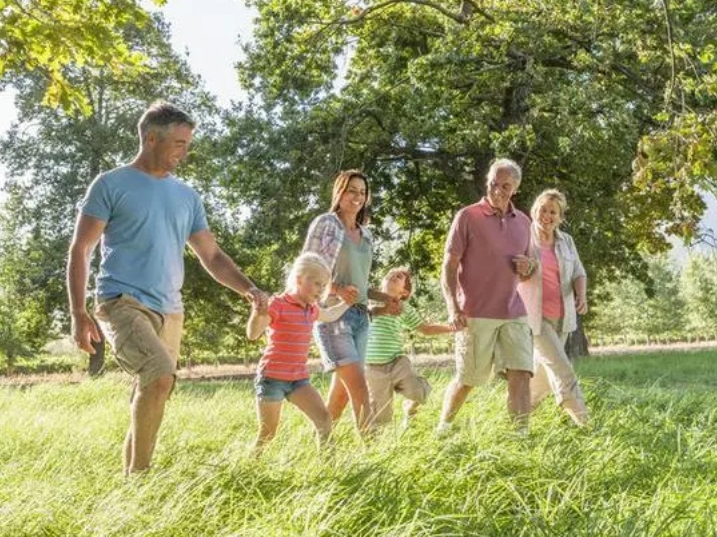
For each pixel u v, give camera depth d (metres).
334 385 7.66
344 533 4.08
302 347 6.72
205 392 15.40
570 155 27.69
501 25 26.73
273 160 28.89
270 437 6.68
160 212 5.91
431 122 27.84
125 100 43.25
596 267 32.12
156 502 4.58
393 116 29.67
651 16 24.88
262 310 6.30
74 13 10.12
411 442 5.95
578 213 28.95
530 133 26.05
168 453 6.58
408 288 8.45
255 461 5.42
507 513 4.72
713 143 9.96
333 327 7.29
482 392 9.10
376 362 8.20
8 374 58.56
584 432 7.16
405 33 30.66
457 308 7.79
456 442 5.74
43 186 42.56
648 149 10.05
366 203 7.57
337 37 30.89
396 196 33.00
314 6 30.31
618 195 27.67
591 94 25.53
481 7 27.97
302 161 29.11
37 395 14.15
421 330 8.49
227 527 4.18
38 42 9.88
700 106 22.19
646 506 4.78
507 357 7.75
